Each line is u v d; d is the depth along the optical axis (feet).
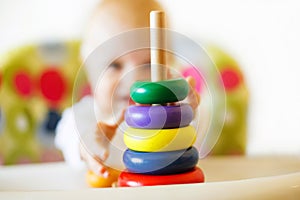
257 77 4.32
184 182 1.77
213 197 1.42
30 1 4.56
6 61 4.38
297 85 4.25
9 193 1.49
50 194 1.45
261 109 4.26
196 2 4.48
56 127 4.27
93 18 3.57
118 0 3.44
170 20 4.49
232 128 4.07
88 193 1.44
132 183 1.78
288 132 4.21
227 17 4.45
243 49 4.39
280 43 4.31
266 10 4.34
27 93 4.28
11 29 4.57
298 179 1.56
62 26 4.60
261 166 2.77
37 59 4.47
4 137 4.13
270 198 1.46
